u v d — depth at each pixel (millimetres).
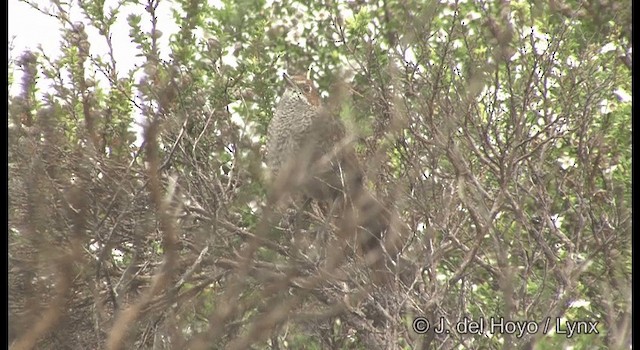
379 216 12000
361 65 12297
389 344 11078
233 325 10867
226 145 12844
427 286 11773
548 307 11086
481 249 12445
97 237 11680
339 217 12484
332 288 11820
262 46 13828
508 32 13180
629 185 12789
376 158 11570
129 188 12125
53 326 9773
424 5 12812
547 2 13648
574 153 13711
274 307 10898
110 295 11664
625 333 10633
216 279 11898
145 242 11766
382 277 11648
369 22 13914
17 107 11797
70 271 9516
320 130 13195
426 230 11602
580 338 10898
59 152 12039
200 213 12031
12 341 9914
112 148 12961
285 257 11727
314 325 12750
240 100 13773
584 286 12117
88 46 13188
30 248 10375
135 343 12008
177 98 12672
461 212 12266
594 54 13148
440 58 12758
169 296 11570
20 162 11406
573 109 12914
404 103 11812
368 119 11938
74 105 12953
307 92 14148
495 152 11930
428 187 12016
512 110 12367
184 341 11109
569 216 13688
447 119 11641
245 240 11883
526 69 12938
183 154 12094
